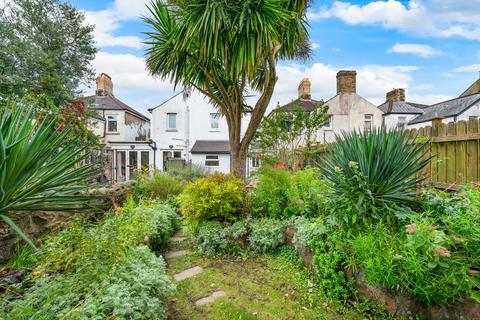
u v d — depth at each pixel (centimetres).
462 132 306
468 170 299
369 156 239
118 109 1465
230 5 402
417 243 176
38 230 251
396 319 187
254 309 214
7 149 145
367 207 230
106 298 149
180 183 610
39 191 160
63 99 539
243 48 407
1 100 307
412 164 237
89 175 197
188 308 218
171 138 1464
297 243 289
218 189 371
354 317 199
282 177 370
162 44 466
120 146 1416
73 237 192
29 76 670
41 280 163
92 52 944
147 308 163
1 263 204
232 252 338
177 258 332
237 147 509
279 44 466
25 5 795
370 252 195
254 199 385
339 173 241
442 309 172
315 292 233
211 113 1488
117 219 263
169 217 425
